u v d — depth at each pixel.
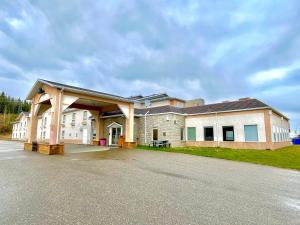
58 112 12.59
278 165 9.65
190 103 32.12
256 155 12.76
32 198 3.97
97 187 4.86
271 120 17.03
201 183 5.71
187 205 3.89
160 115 20.56
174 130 20.08
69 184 5.04
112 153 12.71
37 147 13.71
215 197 4.49
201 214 3.48
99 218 3.13
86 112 27.00
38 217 3.10
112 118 21.47
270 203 4.25
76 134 28.50
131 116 17.92
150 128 21.27
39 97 15.02
